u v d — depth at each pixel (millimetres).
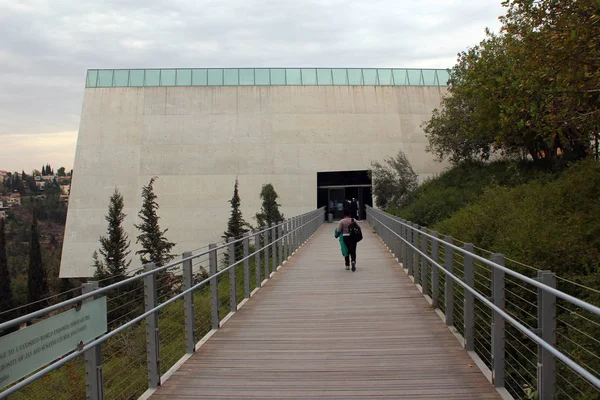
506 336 7754
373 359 6719
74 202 45531
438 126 35438
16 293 48750
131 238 44781
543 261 8781
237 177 47281
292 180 47781
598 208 11039
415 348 7156
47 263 54719
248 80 49688
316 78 50469
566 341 6320
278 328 8617
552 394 4578
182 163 47125
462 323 8484
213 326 8578
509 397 5258
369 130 49438
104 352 8695
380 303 10375
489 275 8734
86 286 4773
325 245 24688
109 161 46719
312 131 48875
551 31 11602
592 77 10867
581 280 8102
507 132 21484
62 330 4160
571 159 21109
